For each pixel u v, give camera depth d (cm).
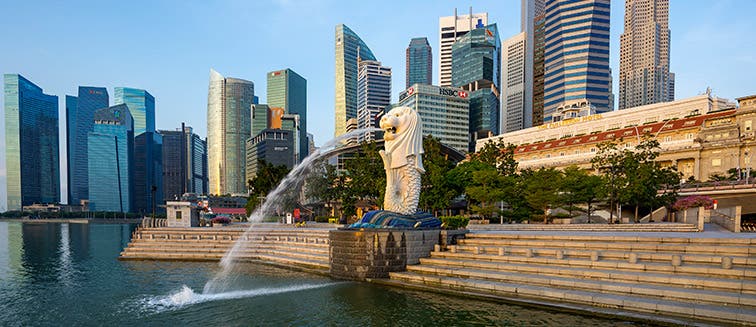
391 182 3048
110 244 6412
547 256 2462
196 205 5594
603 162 5984
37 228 13512
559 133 11562
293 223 6159
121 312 2183
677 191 6606
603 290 1986
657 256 2138
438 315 1948
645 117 10038
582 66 17575
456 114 18050
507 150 7006
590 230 4150
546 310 1947
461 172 5897
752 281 1784
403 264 2684
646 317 1717
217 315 2084
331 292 2419
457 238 2950
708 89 9350
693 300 1777
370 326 1858
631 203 5734
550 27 19038
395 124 3005
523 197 5600
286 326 1897
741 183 6178
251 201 8412
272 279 2847
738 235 2639
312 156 6794
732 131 7712
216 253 3950
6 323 2033
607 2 17725
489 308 2014
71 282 2975
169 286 2756
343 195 6294
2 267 3753
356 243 2709
